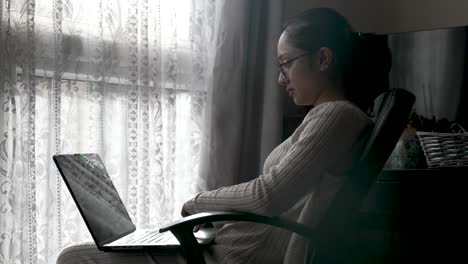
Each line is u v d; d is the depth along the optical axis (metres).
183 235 1.05
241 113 2.29
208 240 1.24
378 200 1.83
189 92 2.16
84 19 1.82
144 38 1.92
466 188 1.70
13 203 1.60
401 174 1.78
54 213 1.72
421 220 1.76
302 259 1.12
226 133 2.24
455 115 2.25
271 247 1.18
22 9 1.64
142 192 1.92
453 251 1.71
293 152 1.12
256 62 2.40
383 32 2.90
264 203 1.10
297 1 2.70
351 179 1.01
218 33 2.23
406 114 1.03
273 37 2.35
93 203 1.31
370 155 1.00
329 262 1.03
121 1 1.90
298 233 1.04
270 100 2.35
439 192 1.73
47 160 1.71
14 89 1.61
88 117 1.83
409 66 2.37
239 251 1.18
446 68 2.28
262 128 2.37
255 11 2.36
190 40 2.14
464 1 2.57
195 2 2.15
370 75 1.28
